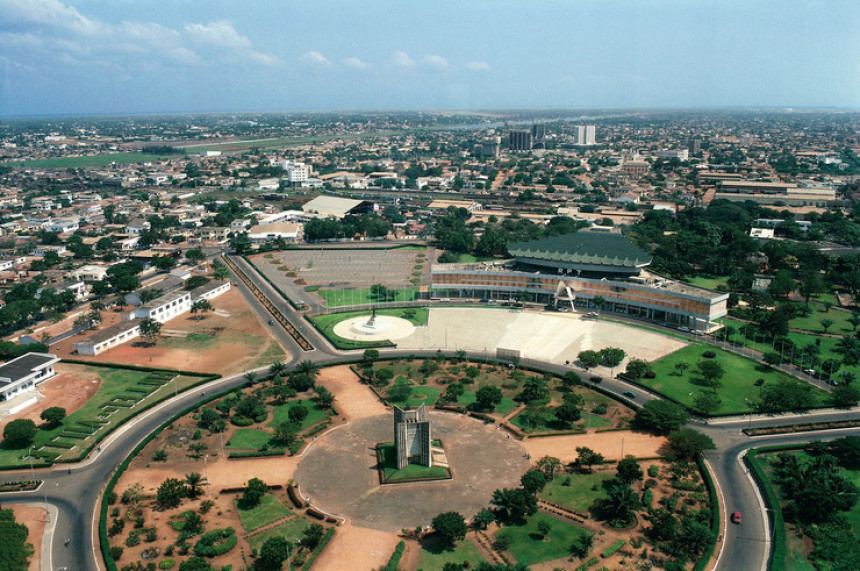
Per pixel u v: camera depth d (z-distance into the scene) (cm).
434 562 17488
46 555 17888
